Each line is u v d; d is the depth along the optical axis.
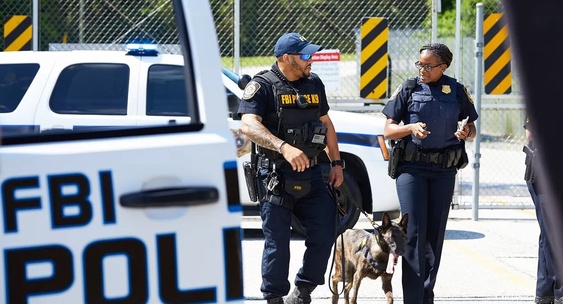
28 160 5.35
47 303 5.30
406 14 20.77
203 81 5.77
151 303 5.47
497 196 23.12
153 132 5.66
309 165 9.81
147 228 5.48
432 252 10.94
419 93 10.77
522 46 5.51
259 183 9.94
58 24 20.00
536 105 5.56
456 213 20.86
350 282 11.92
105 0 19.75
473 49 21.58
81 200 5.40
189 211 5.55
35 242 5.31
